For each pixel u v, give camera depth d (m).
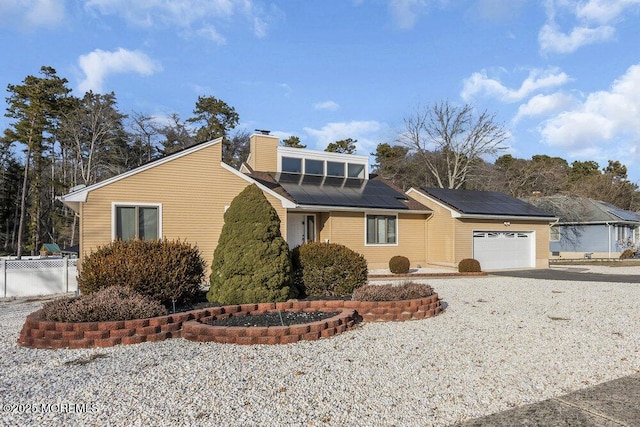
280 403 3.83
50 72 34.44
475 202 21.50
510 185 36.16
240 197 8.68
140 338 6.12
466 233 20.08
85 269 7.82
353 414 3.63
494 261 21.09
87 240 12.50
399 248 20.19
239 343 6.02
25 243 38.94
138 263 7.65
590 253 31.45
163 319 6.38
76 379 4.46
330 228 18.38
